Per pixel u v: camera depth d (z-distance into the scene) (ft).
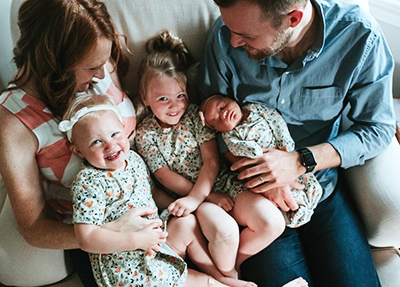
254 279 4.10
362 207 4.32
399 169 4.22
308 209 4.21
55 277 4.16
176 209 4.18
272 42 3.57
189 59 4.55
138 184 4.11
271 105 4.38
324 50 3.91
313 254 4.24
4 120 3.50
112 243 3.59
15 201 3.62
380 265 4.28
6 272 3.97
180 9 4.27
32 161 3.65
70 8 3.13
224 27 4.10
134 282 3.75
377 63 3.96
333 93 4.16
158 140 4.51
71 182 4.02
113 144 3.80
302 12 3.40
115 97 4.17
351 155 4.15
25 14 3.26
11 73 5.18
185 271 3.87
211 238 3.98
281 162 4.03
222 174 4.62
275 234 4.02
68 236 3.73
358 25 3.80
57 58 3.31
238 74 4.29
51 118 3.67
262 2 3.22
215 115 4.28
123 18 4.22
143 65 4.29
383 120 4.20
